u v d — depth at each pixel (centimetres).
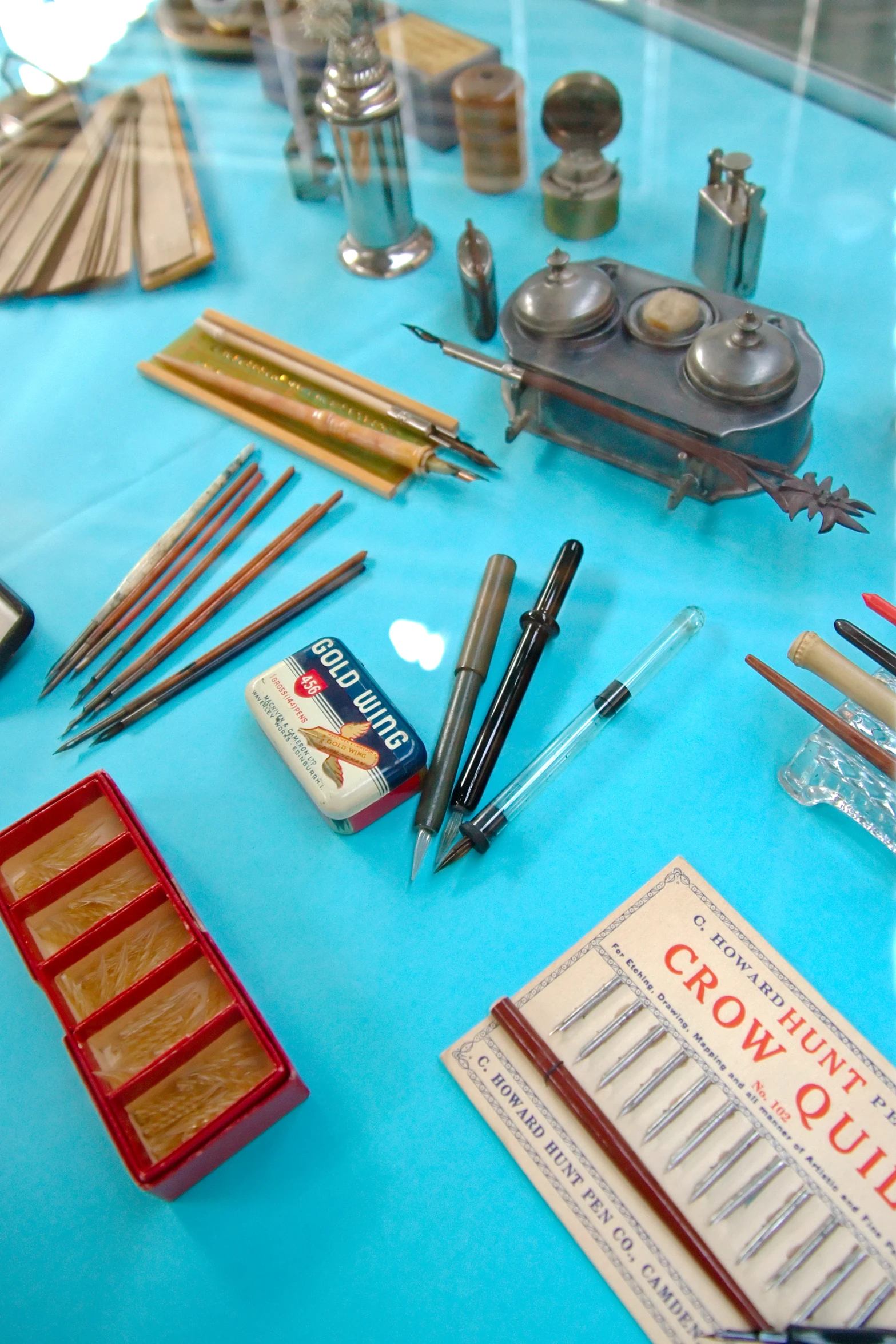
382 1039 45
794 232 63
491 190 68
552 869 48
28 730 54
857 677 46
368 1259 42
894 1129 42
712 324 54
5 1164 45
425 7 76
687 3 72
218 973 43
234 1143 43
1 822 51
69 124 74
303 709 49
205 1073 43
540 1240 42
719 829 48
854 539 54
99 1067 42
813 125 67
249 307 65
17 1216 44
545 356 55
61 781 52
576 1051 44
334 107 59
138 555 58
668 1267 41
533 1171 42
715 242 59
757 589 53
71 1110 45
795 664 48
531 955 46
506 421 59
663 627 53
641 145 68
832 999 45
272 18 68
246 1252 42
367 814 48
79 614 57
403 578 55
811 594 53
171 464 61
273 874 49
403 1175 43
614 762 50
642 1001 45
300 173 68
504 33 74
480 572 55
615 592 54
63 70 76
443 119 69
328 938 47
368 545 57
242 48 76
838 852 47
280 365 62
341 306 65
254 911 48
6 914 44
